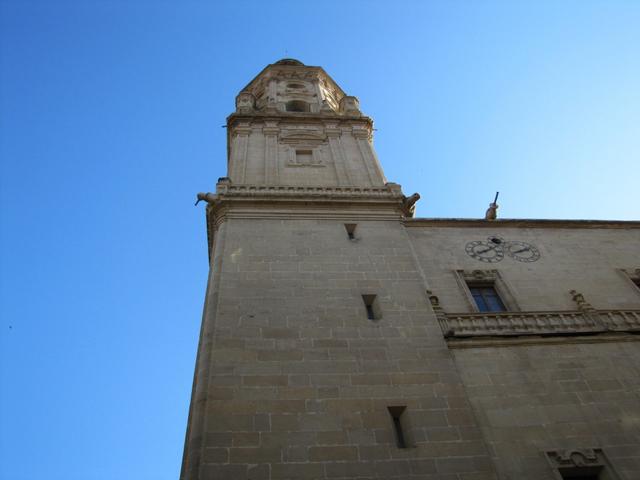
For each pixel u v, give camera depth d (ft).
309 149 103.91
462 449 48.06
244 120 111.75
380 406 51.29
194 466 44.55
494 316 64.59
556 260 80.33
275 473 44.42
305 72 147.84
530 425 51.19
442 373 55.42
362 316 61.87
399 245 75.36
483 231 85.87
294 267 68.33
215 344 55.67
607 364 58.44
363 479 44.80
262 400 50.37
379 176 96.02
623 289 75.10
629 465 48.01
